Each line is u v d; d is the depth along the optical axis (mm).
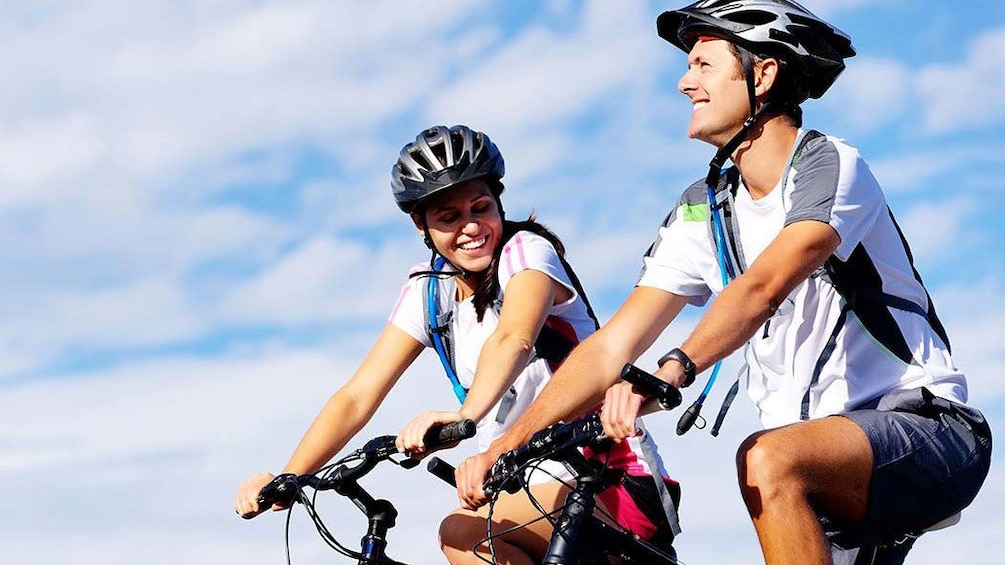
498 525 7617
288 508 7281
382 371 8250
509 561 7570
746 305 6203
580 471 6289
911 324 6703
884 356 6660
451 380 8102
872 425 6312
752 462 6074
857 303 6660
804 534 5984
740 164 6918
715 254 7051
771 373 6906
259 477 7492
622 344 7070
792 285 6301
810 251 6320
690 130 7055
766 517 6016
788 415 6816
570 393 6891
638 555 6609
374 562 6941
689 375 6121
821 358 6715
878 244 6695
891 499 6324
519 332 7441
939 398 6535
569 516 6293
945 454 6430
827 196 6438
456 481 6508
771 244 6379
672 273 7191
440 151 7852
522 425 6746
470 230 7812
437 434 6570
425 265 8266
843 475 6188
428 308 8117
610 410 5938
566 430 6137
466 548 7641
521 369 7406
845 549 6535
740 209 6988
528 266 7684
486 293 7789
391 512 7051
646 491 7684
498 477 6250
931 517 6512
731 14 6914
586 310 8031
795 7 6945
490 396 7145
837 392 6707
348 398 8227
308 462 8102
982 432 6645
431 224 7891
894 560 6699
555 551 6254
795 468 6047
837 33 6898
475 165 7789
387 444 6801
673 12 7203
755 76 6867
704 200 7156
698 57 7012
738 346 6230
